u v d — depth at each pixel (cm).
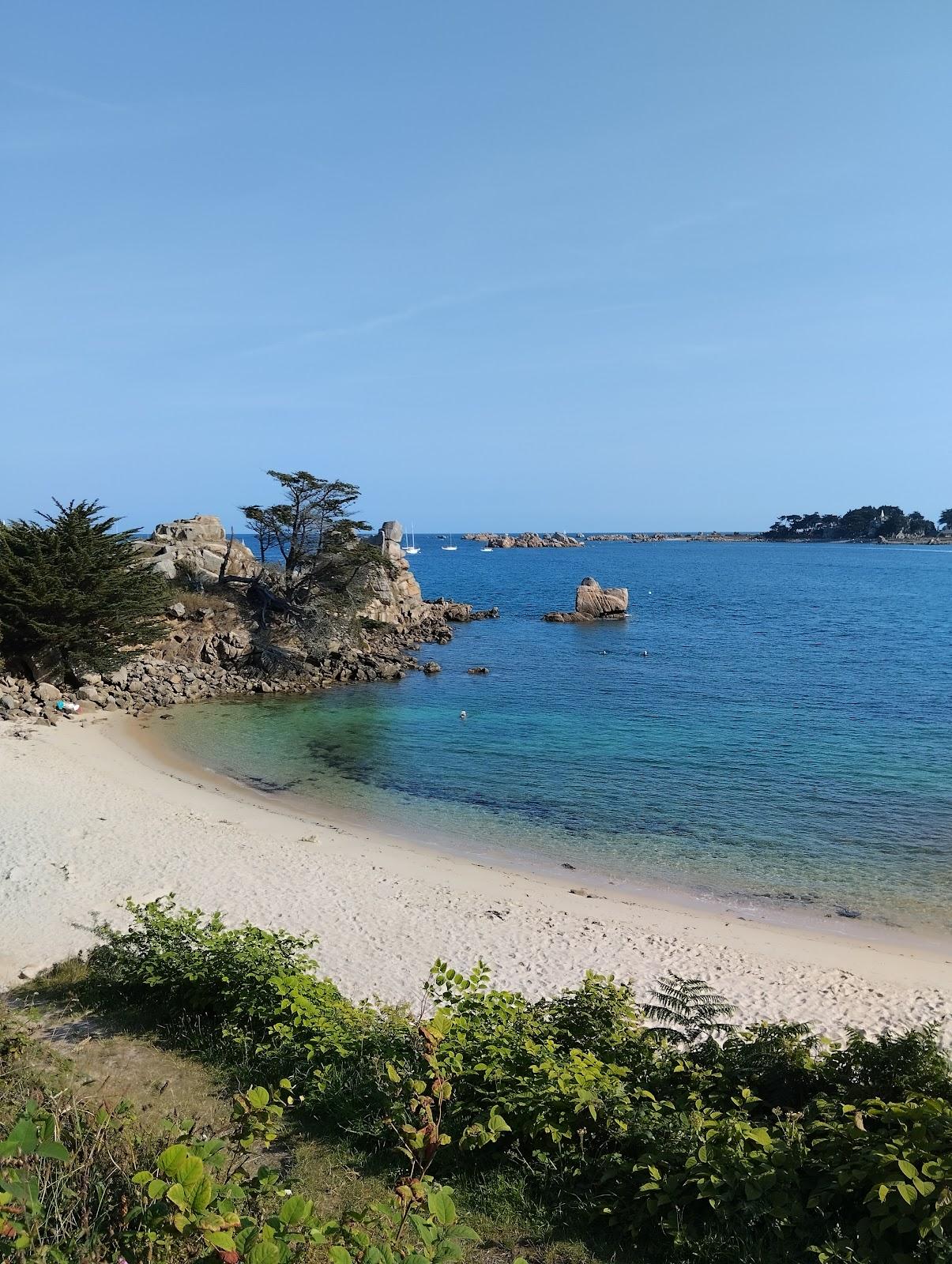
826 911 2102
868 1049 923
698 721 4350
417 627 7781
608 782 3272
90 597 4675
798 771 3394
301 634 5825
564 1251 764
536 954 1769
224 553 6731
